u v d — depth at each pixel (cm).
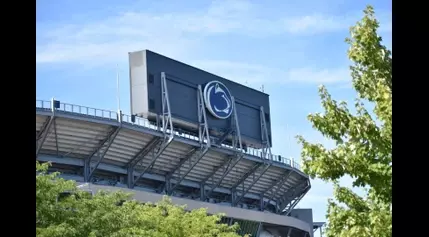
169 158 10219
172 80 10494
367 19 1800
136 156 9775
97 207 3534
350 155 1684
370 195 1722
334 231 1717
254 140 12050
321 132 1736
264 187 12294
